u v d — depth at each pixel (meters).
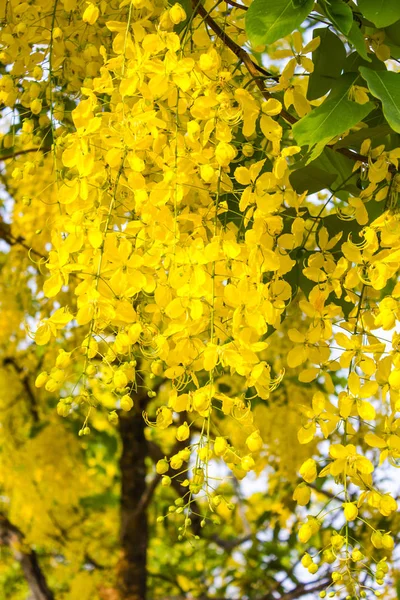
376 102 1.70
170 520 5.02
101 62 1.84
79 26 1.83
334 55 1.75
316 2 1.63
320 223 1.81
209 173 1.58
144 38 1.59
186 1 1.76
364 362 1.61
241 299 1.55
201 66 1.58
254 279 1.57
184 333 1.58
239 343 1.56
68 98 1.92
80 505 4.78
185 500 3.78
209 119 1.59
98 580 4.55
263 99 1.73
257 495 5.10
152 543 5.61
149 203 1.59
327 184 1.76
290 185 1.69
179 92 1.61
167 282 1.60
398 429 1.62
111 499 5.07
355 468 1.58
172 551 5.52
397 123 1.52
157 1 1.73
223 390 2.62
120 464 4.27
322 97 1.79
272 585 4.49
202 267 1.56
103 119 1.63
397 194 1.70
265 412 3.17
